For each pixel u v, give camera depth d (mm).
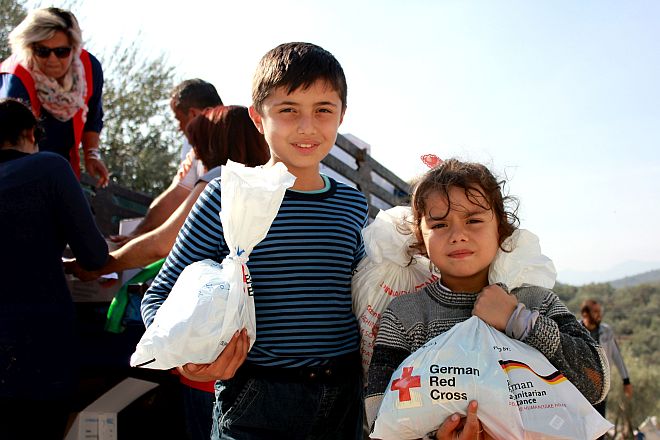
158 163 11625
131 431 3201
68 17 4020
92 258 2996
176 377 3277
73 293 3469
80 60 4184
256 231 2113
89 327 3385
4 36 9625
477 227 2207
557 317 2197
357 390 2430
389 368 2195
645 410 13312
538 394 1945
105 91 11469
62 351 2816
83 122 4238
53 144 4082
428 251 2258
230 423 2270
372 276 2395
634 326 59875
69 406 2922
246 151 3330
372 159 5855
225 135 3318
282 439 2271
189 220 2385
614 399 13031
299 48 2410
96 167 4551
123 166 11477
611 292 74250
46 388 2732
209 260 2262
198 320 1998
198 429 2883
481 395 1916
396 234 2418
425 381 1953
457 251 2189
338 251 2400
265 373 2266
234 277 2082
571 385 2004
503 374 1941
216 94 5117
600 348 2162
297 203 2400
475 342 2002
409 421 1959
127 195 5191
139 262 3121
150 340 2025
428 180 2266
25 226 2818
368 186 5660
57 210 2906
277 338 2271
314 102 2357
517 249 2299
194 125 3406
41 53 3904
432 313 2234
